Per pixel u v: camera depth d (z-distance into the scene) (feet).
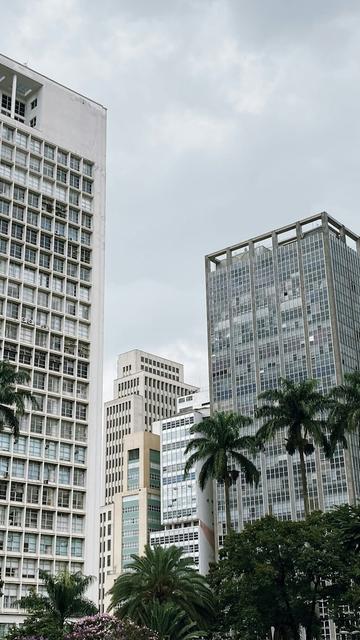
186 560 263.08
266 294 623.77
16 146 398.42
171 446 654.94
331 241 603.67
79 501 368.27
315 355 574.56
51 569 345.51
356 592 226.99
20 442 355.77
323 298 585.22
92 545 363.15
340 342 568.00
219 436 304.30
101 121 449.48
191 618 245.04
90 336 400.06
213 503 601.62
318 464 542.98
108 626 190.29
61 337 388.57
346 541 237.86
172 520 622.54
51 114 422.41
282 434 569.23
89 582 270.46
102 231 425.28
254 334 619.67
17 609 325.42
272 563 244.63
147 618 233.55
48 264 394.52
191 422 647.56
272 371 596.70
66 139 425.28
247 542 250.98
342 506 255.09
